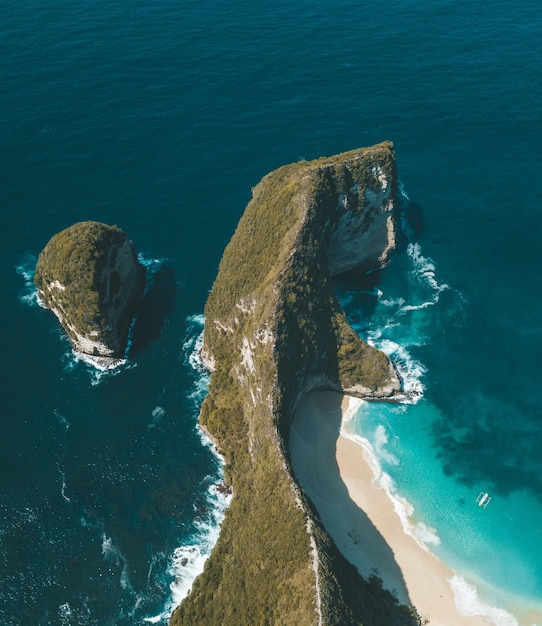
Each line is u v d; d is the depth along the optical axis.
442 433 100.12
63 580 82.62
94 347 105.38
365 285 121.50
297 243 100.06
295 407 99.06
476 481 94.75
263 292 96.81
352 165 113.00
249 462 89.19
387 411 102.56
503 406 103.44
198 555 85.00
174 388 103.31
